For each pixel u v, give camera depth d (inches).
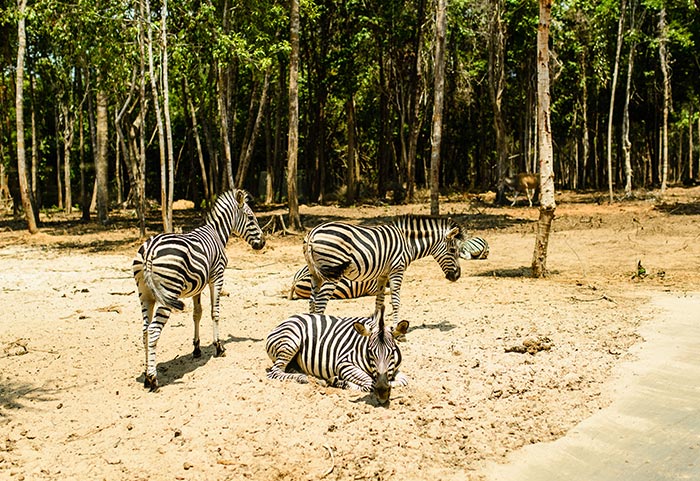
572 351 327.0
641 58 1562.5
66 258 703.7
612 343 340.5
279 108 1433.3
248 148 1115.9
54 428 242.5
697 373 294.7
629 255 648.4
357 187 1620.3
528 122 1515.7
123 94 1188.5
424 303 447.8
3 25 960.9
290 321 288.2
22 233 958.4
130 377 300.0
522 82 1638.8
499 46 1301.7
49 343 365.1
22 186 924.0
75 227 1066.7
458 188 1808.6
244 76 1354.6
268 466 210.1
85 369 315.9
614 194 1491.1
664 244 707.4
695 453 220.1
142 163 881.5
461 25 1384.1
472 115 1867.6
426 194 1576.0
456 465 212.7
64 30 831.7
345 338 277.4
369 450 220.5
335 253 325.7
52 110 1675.7
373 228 337.7
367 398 262.4
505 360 312.0
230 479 202.5
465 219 1035.3
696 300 439.8
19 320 424.5
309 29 1365.7
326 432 232.4
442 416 247.3
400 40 1438.2
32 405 267.1
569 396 269.9
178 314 436.1
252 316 422.3
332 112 1734.7
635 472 208.2
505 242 777.6
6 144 1638.8
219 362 313.0
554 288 490.9
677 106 1861.5
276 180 1587.1
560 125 2039.9
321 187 1471.5
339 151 1935.3
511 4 1282.0
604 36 1417.3
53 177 1873.8
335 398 259.6
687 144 2640.3
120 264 657.6
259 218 1095.0
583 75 1587.1
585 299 448.8
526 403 262.1
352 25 1357.0
